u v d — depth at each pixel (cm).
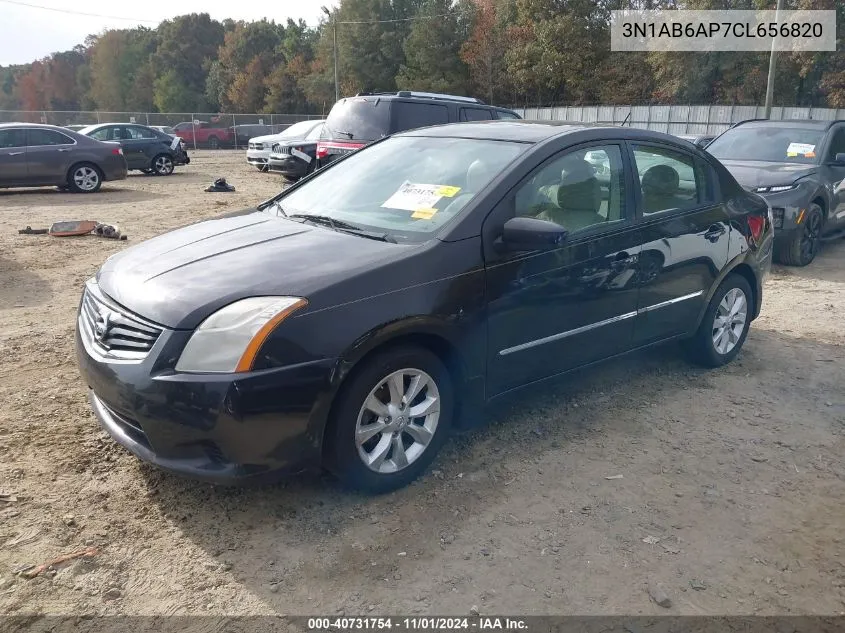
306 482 348
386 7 5962
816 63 3706
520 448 389
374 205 399
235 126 4194
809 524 327
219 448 293
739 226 500
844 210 945
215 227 403
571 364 407
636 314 433
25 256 850
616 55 4478
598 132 421
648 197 439
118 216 1196
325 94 6319
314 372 298
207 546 299
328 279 311
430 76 5203
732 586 283
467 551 299
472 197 363
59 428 396
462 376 355
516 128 431
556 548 303
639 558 298
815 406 455
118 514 319
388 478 334
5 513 314
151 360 295
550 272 378
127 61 9162
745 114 3538
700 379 496
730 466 377
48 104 10331
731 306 514
